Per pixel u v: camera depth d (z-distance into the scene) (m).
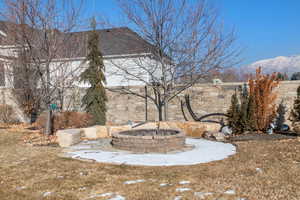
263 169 5.30
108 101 13.58
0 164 6.05
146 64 12.74
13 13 8.57
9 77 11.53
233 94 11.66
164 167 5.73
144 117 13.02
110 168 5.69
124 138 7.91
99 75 12.74
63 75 9.72
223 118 11.87
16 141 9.09
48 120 10.13
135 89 13.12
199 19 10.62
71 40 9.98
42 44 8.85
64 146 8.44
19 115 13.95
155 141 7.60
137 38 11.38
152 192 4.18
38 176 5.13
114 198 3.97
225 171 5.28
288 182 4.49
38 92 10.45
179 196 3.97
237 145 8.30
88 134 10.09
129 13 10.89
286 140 8.64
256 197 3.86
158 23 10.60
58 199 4.00
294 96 10.91
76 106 13.59
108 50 15.31
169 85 11.59
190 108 12.36
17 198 4.07
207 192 4.11
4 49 9.95
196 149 7.88
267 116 10.52
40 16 8.65
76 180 4.87
